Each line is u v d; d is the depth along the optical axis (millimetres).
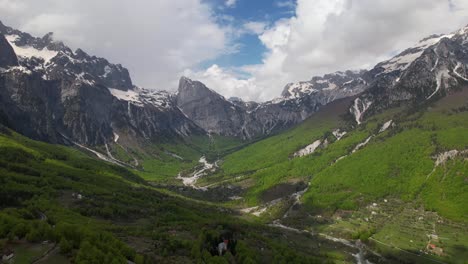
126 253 141125
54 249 128125
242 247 178875
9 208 194000
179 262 153875
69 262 120438
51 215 197625
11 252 122312
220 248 182250
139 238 182750
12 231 133750
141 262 138000
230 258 169750
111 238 144750
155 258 153875
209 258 160250
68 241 130750
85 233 138000
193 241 180125
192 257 162000
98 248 130375
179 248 173250
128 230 196250
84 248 124750
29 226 138000
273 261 177125
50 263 118688
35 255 122812
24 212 179000
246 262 163375
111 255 125500
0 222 138875
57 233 135125
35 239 132875
